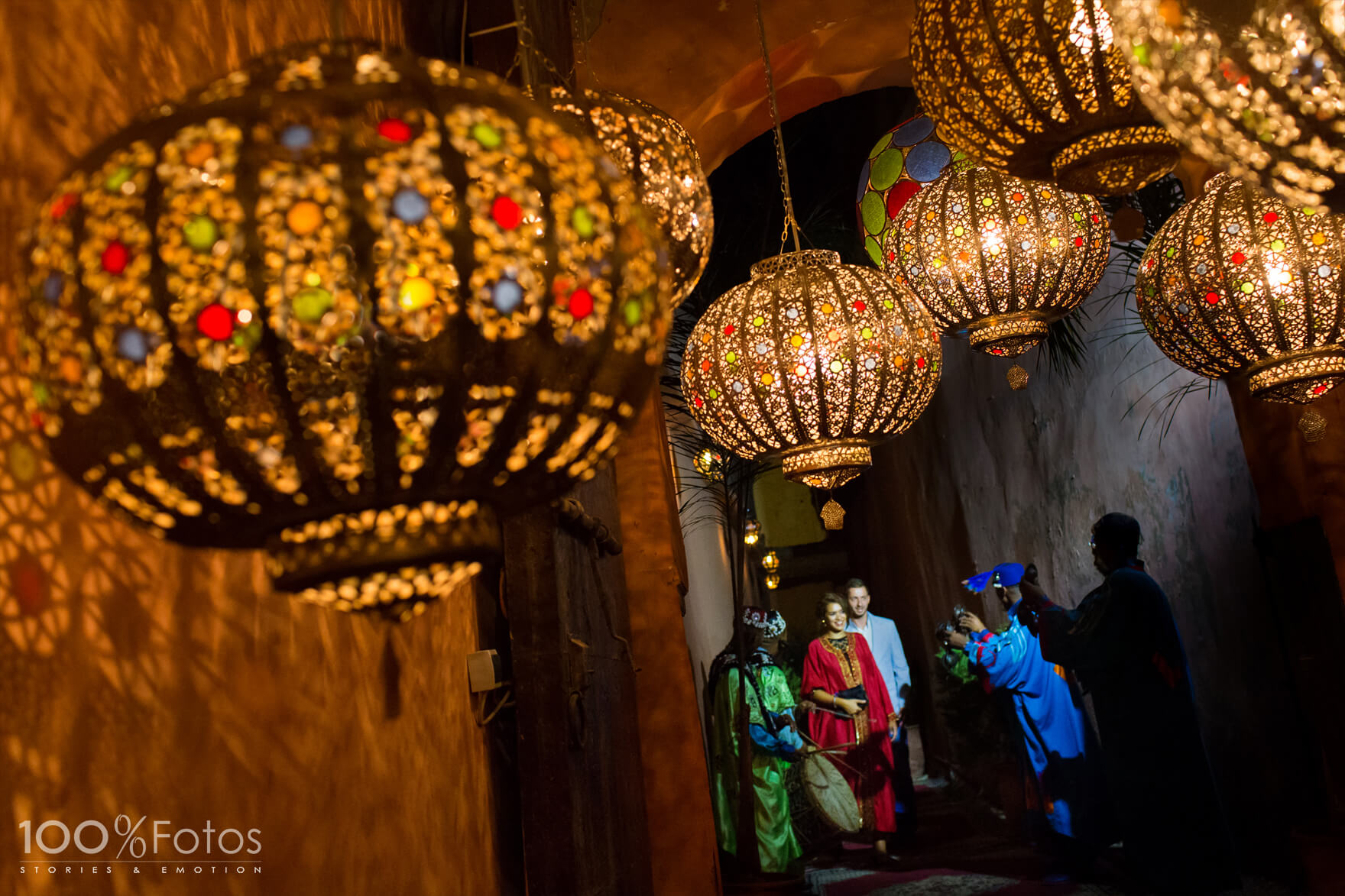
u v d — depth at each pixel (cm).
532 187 66
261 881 121
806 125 859
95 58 112
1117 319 560
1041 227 264
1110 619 459
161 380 59
